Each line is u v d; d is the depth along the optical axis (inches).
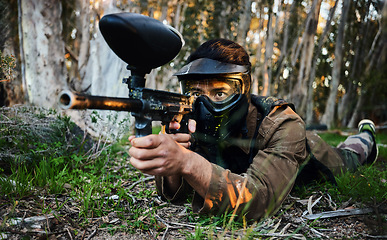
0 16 158.6
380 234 57.8
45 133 99.3
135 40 42.8
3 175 80.4
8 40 160.6
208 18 302.7
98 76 200.5
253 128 70.4
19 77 160.9
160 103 48.5
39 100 161.3
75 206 69.7
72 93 34.1
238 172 76.7
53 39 166.2
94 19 208.1
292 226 63.4
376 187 77.2
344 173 97.9
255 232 56.6
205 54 65.8
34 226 58.3
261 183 57.9
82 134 124.8
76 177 88.7
